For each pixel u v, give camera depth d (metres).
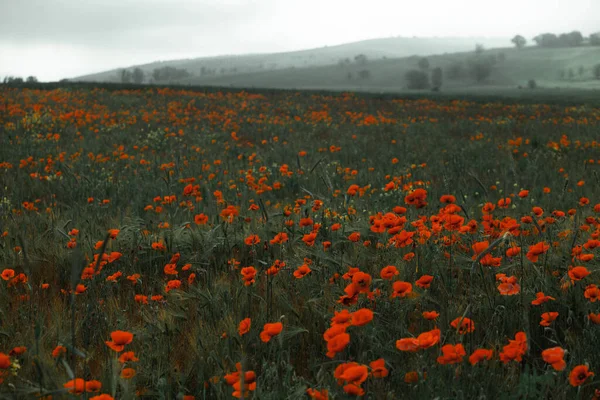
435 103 33.19
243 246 4.78
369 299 3.04
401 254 4.09
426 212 6.22
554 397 2.18
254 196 7.81
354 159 12.37
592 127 19.52
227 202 7.04
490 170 10.68
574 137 16.83
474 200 7.73
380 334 2.72
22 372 2.47
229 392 2.25
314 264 3.94
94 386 2.13
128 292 3.82
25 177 8.83
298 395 2.13
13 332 2.96
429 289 3.43
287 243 4.59
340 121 21.92
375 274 3.74
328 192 7.14
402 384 2.37
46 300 3.55
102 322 3.09
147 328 2.96
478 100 39.69
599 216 5.54
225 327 2.84
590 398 2.31
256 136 16.83
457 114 27.39
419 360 2.44
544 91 128.50
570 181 9.00
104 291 3.70
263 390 2.36
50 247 4.64
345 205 5.35
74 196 7.73
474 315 3.11
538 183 9.26
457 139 16.92
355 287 2.64
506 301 3.17
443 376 2.37
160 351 2.73
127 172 10.17
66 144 13.70
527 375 2.19
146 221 5.80
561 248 4.03
